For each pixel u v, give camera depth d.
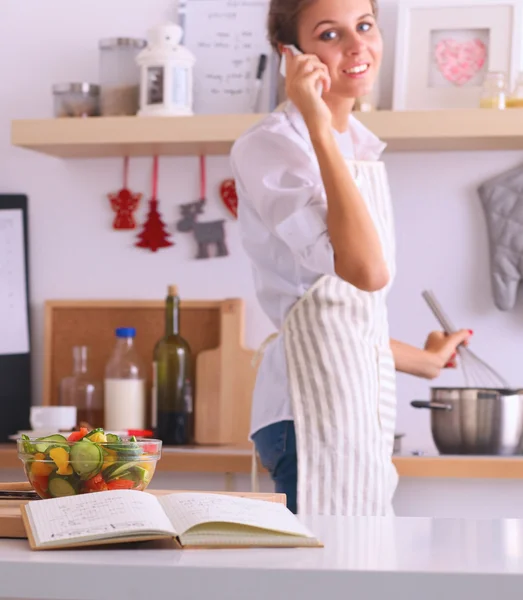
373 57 2.05
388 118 2.48
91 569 0.86
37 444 1.19
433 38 2.66
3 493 1.28
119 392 2.68
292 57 2.05
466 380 2.66
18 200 2.88
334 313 1.94
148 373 2.81
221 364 2.72
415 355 2.34
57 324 2.86
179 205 2.84
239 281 2.80
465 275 2.70
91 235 2.87
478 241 2.70
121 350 2.72
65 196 2.88
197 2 2.79
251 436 2.04
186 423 2.67
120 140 2.60
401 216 2.73
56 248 2.89
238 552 0.94
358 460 1.89
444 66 2.65
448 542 1.03
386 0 2.71
